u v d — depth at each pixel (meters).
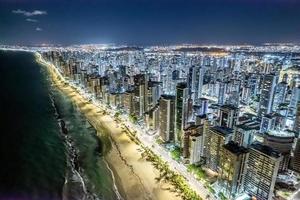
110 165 153.88
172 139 183.88
